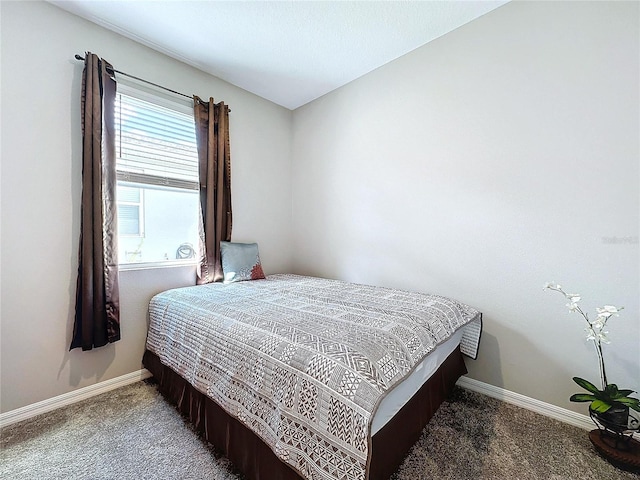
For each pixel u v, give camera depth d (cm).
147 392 185
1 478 118
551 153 161
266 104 296
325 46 212
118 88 194
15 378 157
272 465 103
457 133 197
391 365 100
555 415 161
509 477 119
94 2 167
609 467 124
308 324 129
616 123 142
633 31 137
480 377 189
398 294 193
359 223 260
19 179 158
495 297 183
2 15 152
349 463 80
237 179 272
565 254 158
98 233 177
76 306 174
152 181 215
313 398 91
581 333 154
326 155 287
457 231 199
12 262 156
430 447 135
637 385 140
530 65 166
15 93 156
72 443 138
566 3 154
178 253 234
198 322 151
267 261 301
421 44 211
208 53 219
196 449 134
